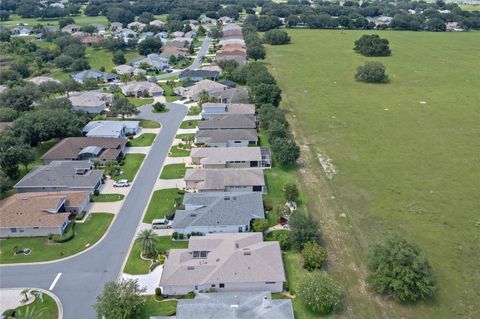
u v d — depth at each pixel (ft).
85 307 215.51
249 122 436.35
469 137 422.82
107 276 237.45
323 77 654.12
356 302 220.02
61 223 272.72
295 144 377.50
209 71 630.74
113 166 358.43
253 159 358.43
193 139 418.92
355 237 272.51
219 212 276.82
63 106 463.42
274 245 246.88
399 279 218.38
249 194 299.99
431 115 485.56
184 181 339.77
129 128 435.94
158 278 235.20
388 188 330.13
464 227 280.92
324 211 301.63
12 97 469.98
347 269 244.22
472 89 584.40
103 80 625.82
